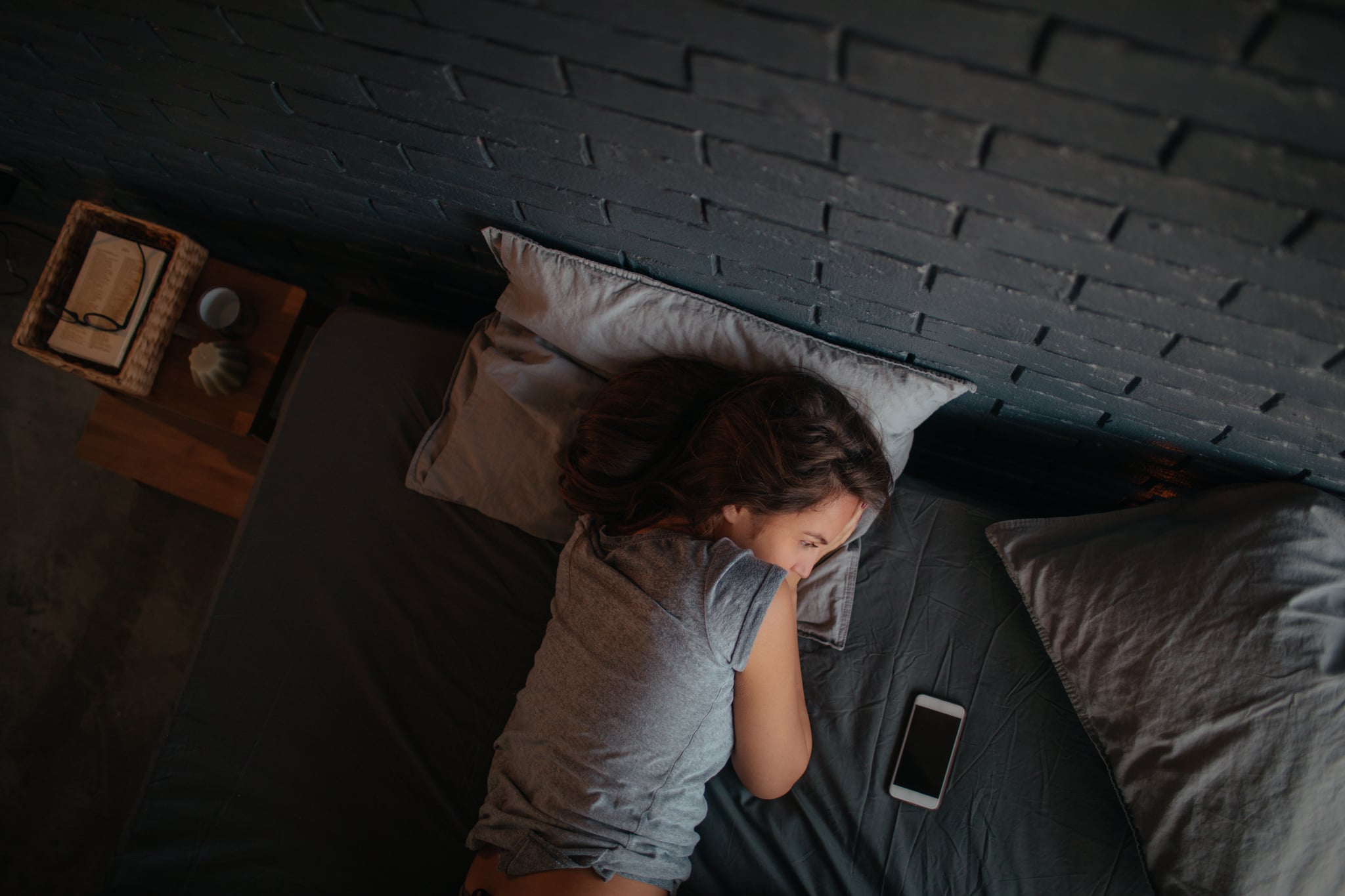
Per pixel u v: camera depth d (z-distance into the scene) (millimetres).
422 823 1404
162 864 1399
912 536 1467
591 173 1186
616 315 1397
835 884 1328
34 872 1909
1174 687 1231
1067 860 1291
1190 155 782
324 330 1657
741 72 890
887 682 1405
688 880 1355
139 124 1522
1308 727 1154
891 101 854
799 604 1454
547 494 1495
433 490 1533
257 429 1784
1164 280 964
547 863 1137
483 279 1764
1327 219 790
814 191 1043
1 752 1990
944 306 1191
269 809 1425
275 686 1491
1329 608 1195
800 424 1183
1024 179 890
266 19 1093
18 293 2260
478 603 1508
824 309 1330
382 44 1064
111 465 1938
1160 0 666
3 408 2209
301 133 1364
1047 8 704
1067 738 1340
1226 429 1244
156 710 2012
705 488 1185
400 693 1475
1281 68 672
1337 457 1192
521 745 1211
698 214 1188
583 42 936
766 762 1216
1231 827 1168
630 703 1104
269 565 1549
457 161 1287
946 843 1320
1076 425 1422
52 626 2076
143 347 1636
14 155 1870
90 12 1204
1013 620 1402
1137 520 1352
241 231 1949
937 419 1618
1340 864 1137
